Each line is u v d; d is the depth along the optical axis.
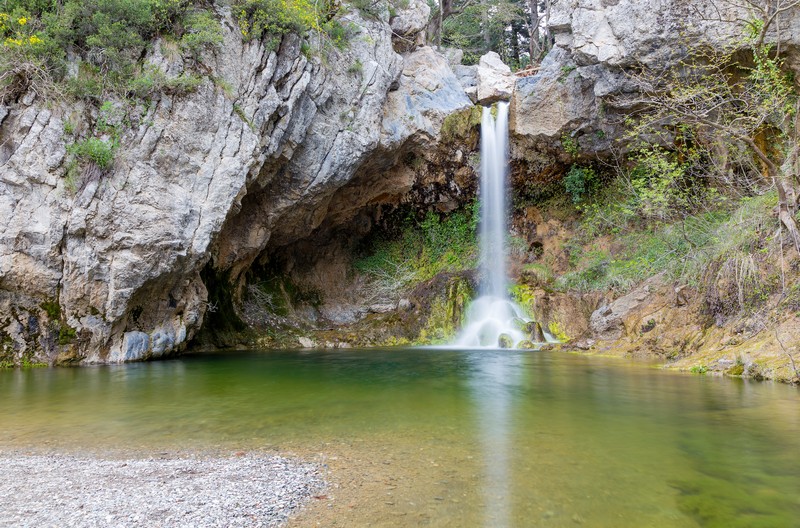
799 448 4.38
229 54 11.54
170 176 10.59
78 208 9.74
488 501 3.28
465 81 19.94
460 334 15.88
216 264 14.09
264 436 4.89
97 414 5.86
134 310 10.99
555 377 8.42
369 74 14.83
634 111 13.91
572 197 17.75
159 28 11.06
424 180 18.27
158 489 3.51
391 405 6.32
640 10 12.75
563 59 15.84
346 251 19.61
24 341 9.88
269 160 12.75
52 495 3.40
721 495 3.39
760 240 9.36
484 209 18.33
